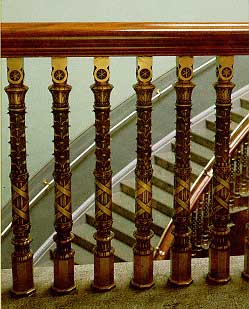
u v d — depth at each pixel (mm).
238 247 6969
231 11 9133
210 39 1879
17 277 2055
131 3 8477
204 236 6438
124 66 8602
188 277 2123
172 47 1878
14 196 1996
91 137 8539
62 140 1949
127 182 8773
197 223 6414
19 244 2039
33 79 7953
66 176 1988
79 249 8297
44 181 8219
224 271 2129
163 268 2236
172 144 9055
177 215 2080
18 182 1976
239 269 2217
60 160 1970
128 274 2189
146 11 8609
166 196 8336
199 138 8828
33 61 7902
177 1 8781
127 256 7848
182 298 2064
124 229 8141
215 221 2111
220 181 2068
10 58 1852
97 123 1951
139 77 1920
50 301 2045
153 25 1850
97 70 1893
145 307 2021
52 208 8383
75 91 8320
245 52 1925
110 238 2070
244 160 6855
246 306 2029
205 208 6434
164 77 8820
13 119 1911
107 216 2045
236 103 9211
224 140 2031
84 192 8609
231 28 1882
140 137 1975
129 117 8734
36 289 2102
